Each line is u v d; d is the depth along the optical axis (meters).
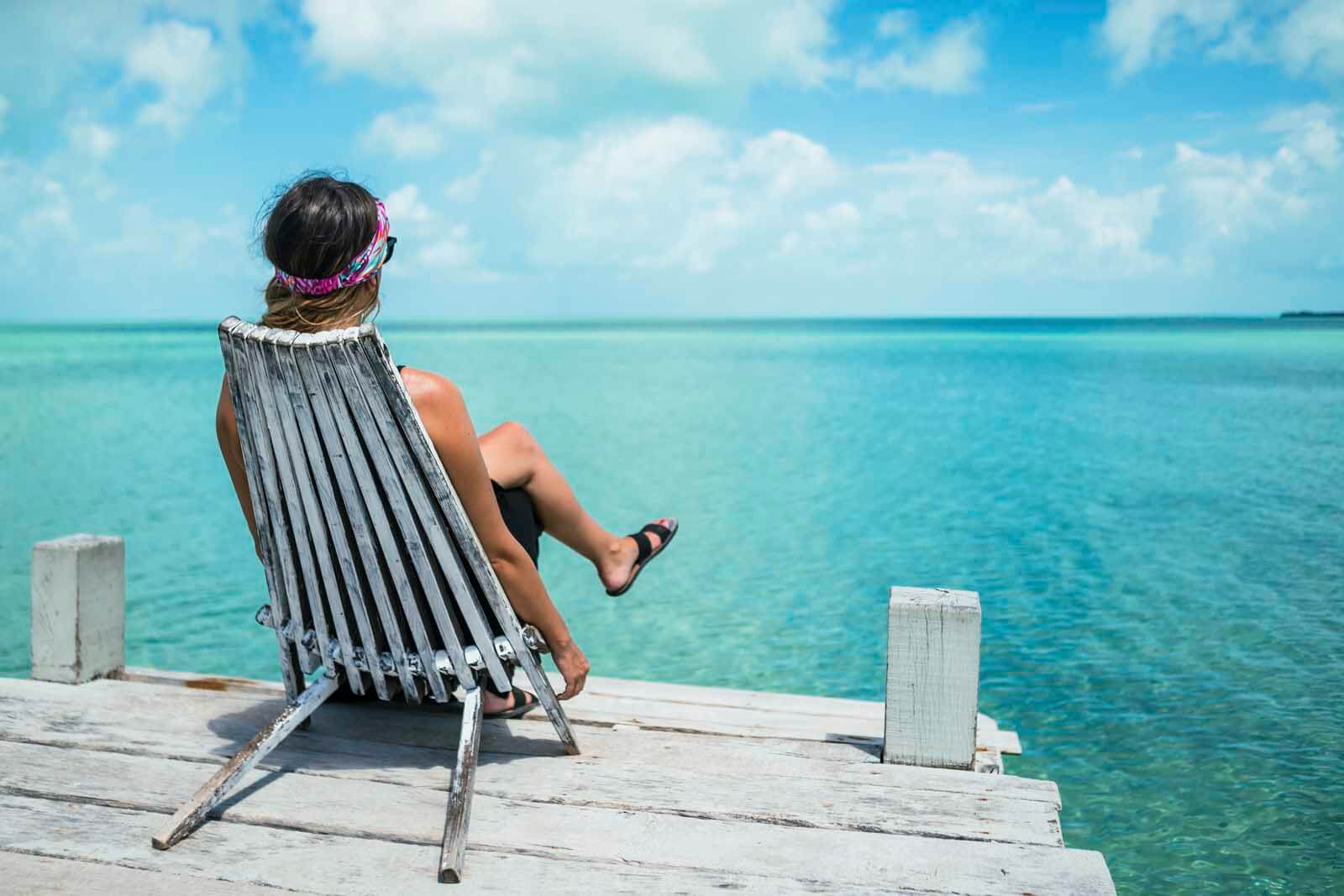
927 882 1.83
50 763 2.33
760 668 6.21
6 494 12.55
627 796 2.19
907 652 2.37
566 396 28.75
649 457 16.20
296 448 1.92
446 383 1.94
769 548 9.74
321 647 2.13
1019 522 10.84
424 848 1.94
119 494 12.59
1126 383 33.66
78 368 43.22
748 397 28.39
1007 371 40.91
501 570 2.11
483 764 2.36
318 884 1.80
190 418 21.88
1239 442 17.77
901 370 42.22
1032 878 1.85
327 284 1.93
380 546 1.99
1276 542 9.62
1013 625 6.90
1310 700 5.36
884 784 2.27
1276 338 92.75
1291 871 3.61
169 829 1.93
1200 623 6.87
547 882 1.82
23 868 1.84
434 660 2.07
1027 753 4.68
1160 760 4.59
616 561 2.73
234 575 8.53
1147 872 3.61
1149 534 10.09
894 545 9.79
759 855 1.93
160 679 3.03
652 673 6.13
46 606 2.92
